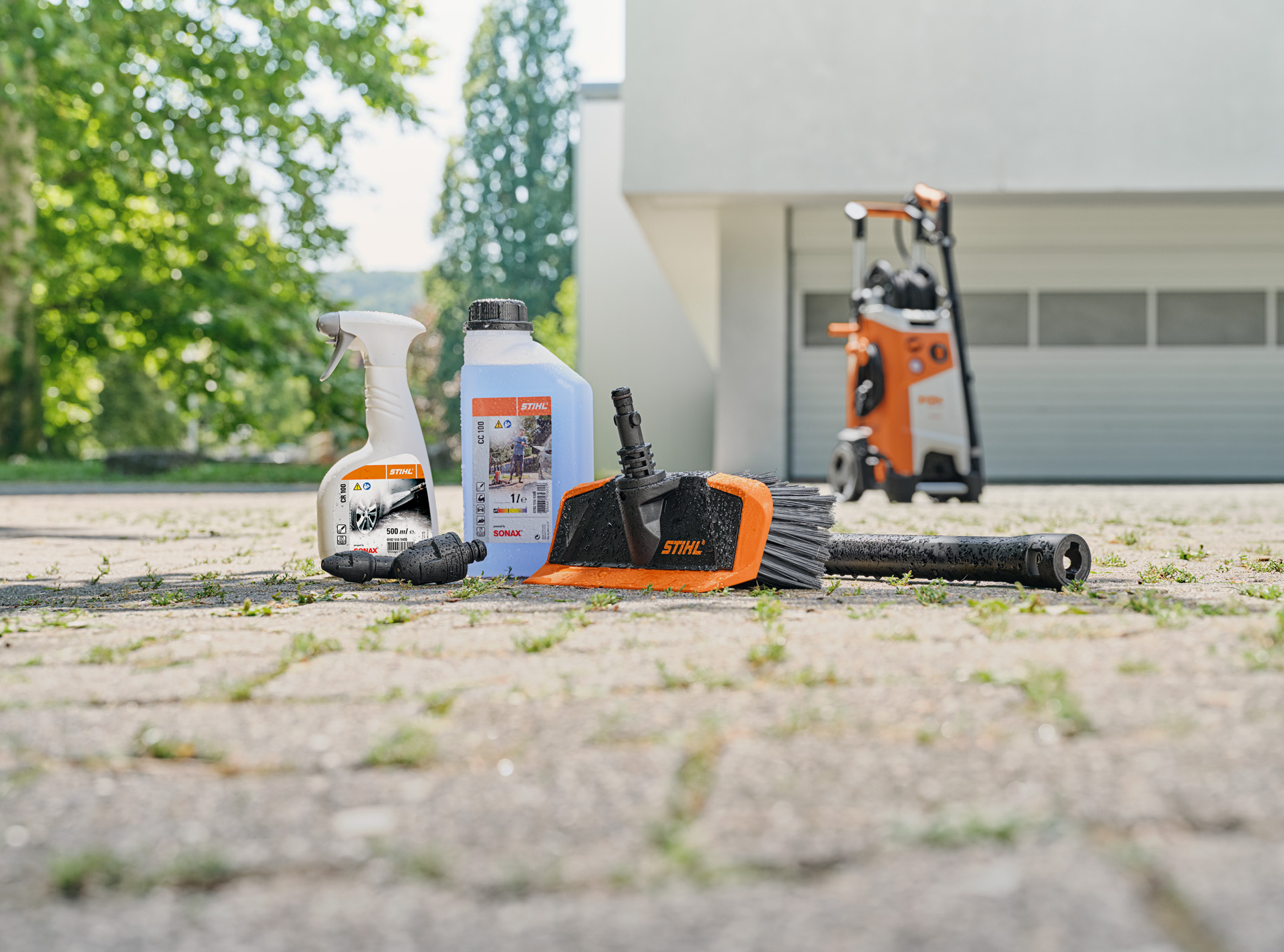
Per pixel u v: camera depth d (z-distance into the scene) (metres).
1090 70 12.59
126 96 15.15
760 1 12.55
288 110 16.52
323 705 1.70
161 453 14.94
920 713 1.55
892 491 8.09
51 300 17.52
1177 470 14.82
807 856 1.06
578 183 20.56
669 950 0.89
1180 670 1.77
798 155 12.62
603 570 3.24
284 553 4.66
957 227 14.66
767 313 14.16
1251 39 12.52
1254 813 1.13
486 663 2.01
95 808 1.25
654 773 1.32
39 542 5.27
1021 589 2.81
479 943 0.91
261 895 1.02
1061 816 1.14
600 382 20.53
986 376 14.84
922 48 12.58
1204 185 12.59
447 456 18.80
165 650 2.19
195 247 17.00
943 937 0.90
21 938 0.94
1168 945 0.87
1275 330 14.70
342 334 3.45
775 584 3.10
